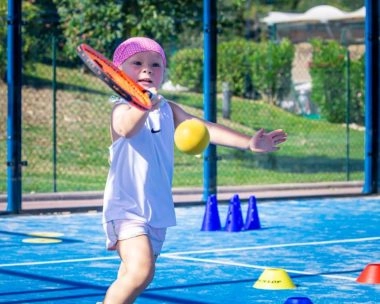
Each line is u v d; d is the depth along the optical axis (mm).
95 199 22891
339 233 16281
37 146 28734
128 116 7309
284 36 47719
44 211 18812
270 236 15859
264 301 10484
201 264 12945
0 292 10969
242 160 30812
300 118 36812
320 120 36938
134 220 7711
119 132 7434
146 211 7781
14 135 18344
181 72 37719
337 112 37000
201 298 10648
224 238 15562
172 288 11211
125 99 7141
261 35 47500
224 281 11680
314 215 18859
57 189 24984
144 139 7867
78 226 17031
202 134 7516
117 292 7367
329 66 37312
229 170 29188
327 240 15430
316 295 10844
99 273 12242
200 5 27906
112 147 7883
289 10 52656
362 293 10961
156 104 7453
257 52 38844
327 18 43781
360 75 37250
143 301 10461
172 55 38125
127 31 27406
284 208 20109
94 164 28344
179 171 28047
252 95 38625
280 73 38781
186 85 37656
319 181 27906
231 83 38406
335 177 28844
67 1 27891
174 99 35375
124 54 7895
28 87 32219
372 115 22219
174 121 8250
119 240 7684
